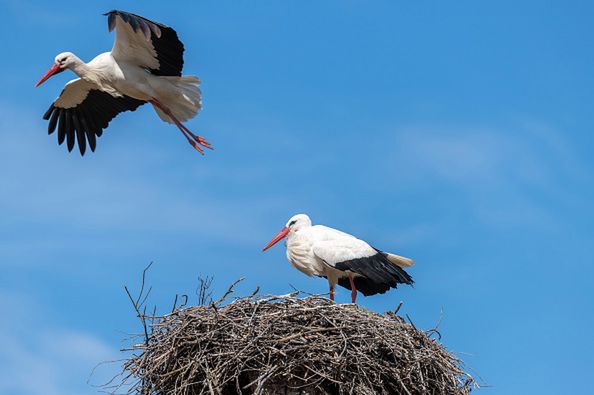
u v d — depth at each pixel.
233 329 12.70
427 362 13.16
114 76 17.69
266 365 12.46
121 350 13.04
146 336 12.95
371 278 17.55
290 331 12.73
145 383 12.93
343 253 17.67
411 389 13.05
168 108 17.94
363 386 12.63
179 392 12.69
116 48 17.56
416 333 13.35
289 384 12.59
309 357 12.55
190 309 13.04
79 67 17.86
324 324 12.99
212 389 12.33
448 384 13.33
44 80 17.89
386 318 13.41
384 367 12.88
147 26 15.75
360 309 13.51
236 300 13.07
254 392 12.25
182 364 12.80
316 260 18.03
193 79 17.73
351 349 12.76
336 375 12.64
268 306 13.05
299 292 13.27
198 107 17.89
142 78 17.72
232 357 12.47
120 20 16.86
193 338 12.76
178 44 17.17
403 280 17.84
